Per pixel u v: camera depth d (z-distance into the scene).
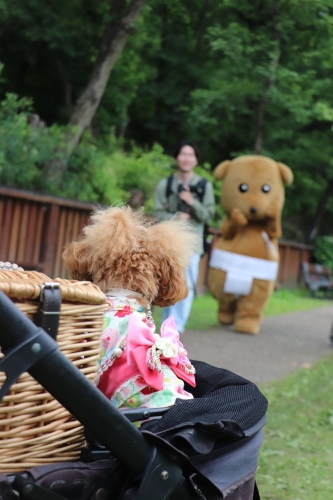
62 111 17.91
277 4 16.72
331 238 19.86
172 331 2.02
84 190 12.09
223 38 17.39
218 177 8.29
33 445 1.60
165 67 21.41
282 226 21.53
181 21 21.47
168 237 2.09
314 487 3.50
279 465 3.77
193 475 1.67
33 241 9.11
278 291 16.69
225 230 8.34
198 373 2.20
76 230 9.88
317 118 17.97
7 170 10.47
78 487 1.60
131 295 2.04
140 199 7.19
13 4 15.29
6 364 1.39
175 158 6.56
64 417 1.65
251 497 1.95
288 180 7.98
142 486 1.59
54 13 15.98
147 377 1.85
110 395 1.93
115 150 16.05
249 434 1.77
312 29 18.16
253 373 6.13
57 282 1.62
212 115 18.64
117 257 2.03
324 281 17.94
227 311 8.70
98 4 16.12
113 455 1.63
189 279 6.48
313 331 9.71
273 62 16.59
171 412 1.75
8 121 10.88
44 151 11.27
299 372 6.35
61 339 1.60
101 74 12.97
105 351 1.94
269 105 17.94
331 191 19.97
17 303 1.54
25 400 1.56
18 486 1.51
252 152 19.17
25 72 18.42
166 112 21.33
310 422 4.68
